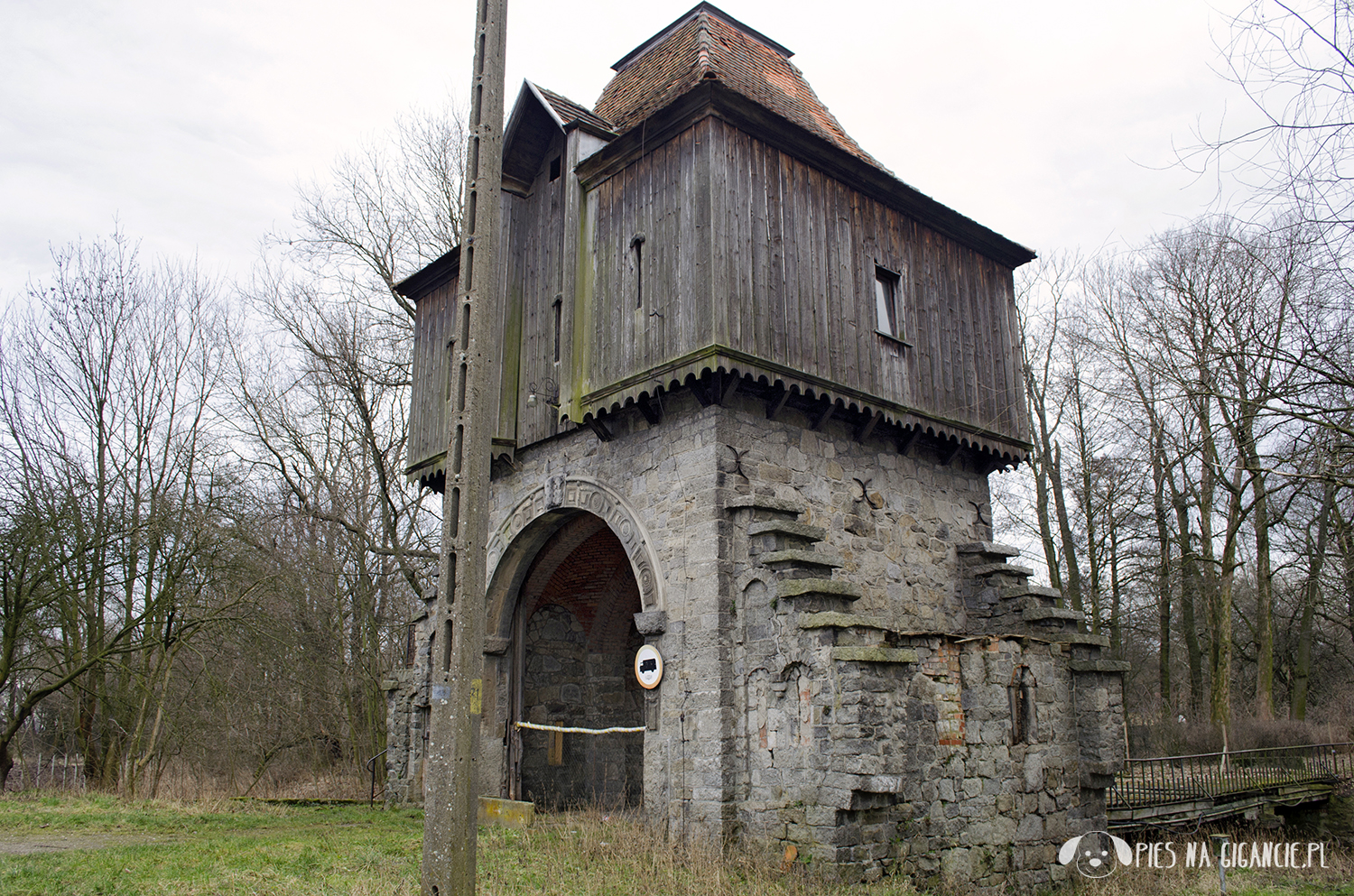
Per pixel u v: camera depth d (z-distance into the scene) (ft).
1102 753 42.24
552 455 49.24
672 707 39.19
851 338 44.70
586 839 36.55
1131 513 77.61
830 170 46.01
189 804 51.55
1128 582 82.89
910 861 34.58
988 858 37.37
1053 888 39.63
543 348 50.44
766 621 37.11
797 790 34.58
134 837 38.73
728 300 39.52
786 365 40.91
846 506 44.57
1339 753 72.13
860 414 44.62
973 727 38.32
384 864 32.04
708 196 40.40
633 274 43.62
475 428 24.50
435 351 58.39
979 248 54.19
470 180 26.81
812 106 55.36
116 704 69.15
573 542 51.65
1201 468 65.57
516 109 50.96
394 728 59.82
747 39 56.29
